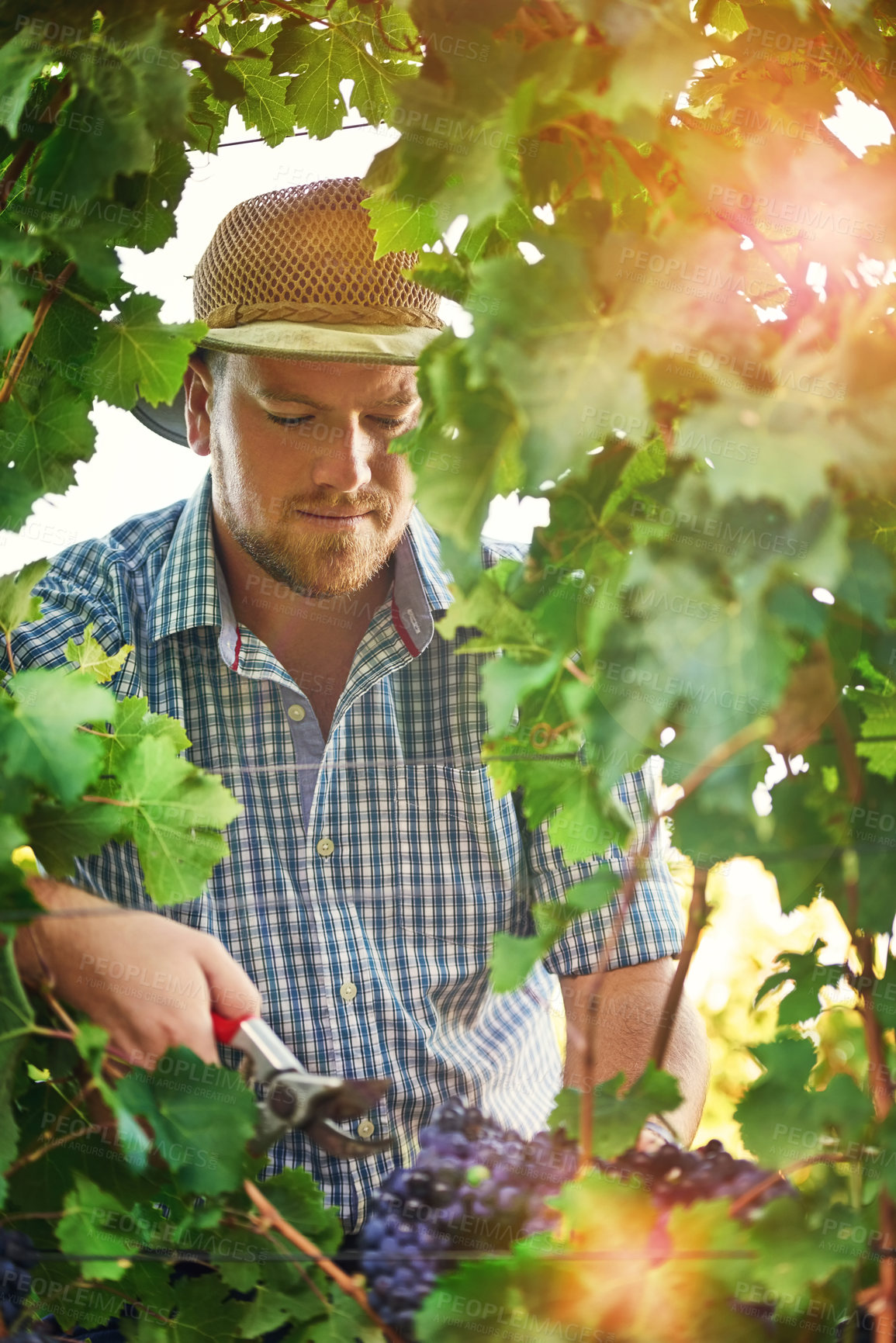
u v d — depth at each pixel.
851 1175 0.70
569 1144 0.75
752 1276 0.64
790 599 0.61
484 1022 1.46
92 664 1.09
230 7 1.04
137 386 0.83
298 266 1.23
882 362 0.61
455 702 1.47
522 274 0.63
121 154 0.75
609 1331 0.64
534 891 1.49
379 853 1.44
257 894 1.41
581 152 0.75
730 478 0.58
